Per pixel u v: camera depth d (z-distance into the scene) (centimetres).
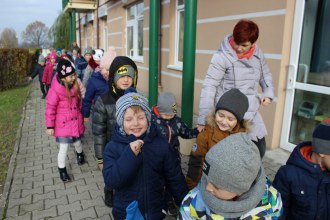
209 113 233
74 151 498
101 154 306
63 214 317
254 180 140
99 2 1662
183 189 208
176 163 207
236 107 215
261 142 275
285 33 435
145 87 1045
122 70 288
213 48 613
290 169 189
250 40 245
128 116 191
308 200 184
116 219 205
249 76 263
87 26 2253
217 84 265
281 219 173
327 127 178
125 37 1265
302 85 435
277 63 449
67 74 366
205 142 227
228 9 555
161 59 884
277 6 442
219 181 134
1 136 595
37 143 548
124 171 179
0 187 379
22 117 753
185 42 376
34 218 310
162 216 207
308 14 420
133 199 195
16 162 457
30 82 1473
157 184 201
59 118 375
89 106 389
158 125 289
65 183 384
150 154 196
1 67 1190
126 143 192
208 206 145
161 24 865
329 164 181
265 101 282
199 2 646
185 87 390
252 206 138
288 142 464
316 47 417
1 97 1046
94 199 346
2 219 308
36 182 389
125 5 1194
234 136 141
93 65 556
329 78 405
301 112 446
